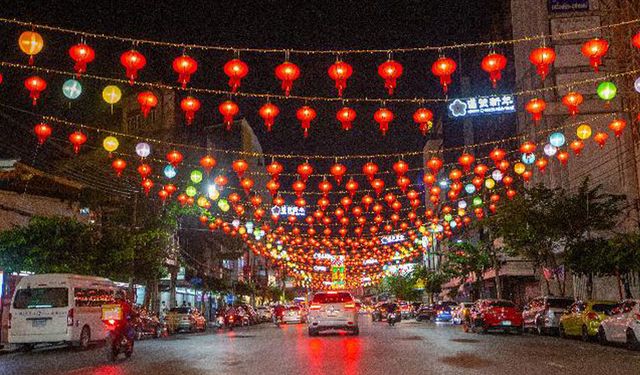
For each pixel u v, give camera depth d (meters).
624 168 33.84
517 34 45.53
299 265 61.31
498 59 15.42
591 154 36.50
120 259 29.23
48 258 25.72
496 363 14.58
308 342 23.30
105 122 41.50
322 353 17.91
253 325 53.72
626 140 34.09
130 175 33.53
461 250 53.88
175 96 51.44
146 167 24.39
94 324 23.69
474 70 62.97
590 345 20.97
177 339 30.09
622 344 20.36
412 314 62.19
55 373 14.02
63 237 26.27
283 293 100.19
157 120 50.88
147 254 32.78
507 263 47.09
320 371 13.27
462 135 74.88
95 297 24.05
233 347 21.53
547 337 26.58
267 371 13.45
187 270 53.78
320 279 83.56
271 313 64.50
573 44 38.94
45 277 22.30
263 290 91.81
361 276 94.25
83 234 26.98
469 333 29.73
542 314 27.52
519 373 12.59
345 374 12.68
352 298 27.61
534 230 30.61
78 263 26.50
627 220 33.16
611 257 25.50
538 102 19.05
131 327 18.03
